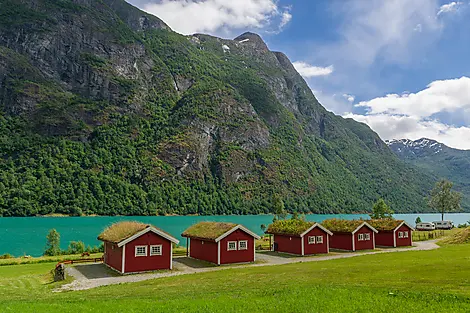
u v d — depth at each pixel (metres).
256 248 57.50
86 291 26.77
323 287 20.34
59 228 116.00
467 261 27.98
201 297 19.56
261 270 33.84
